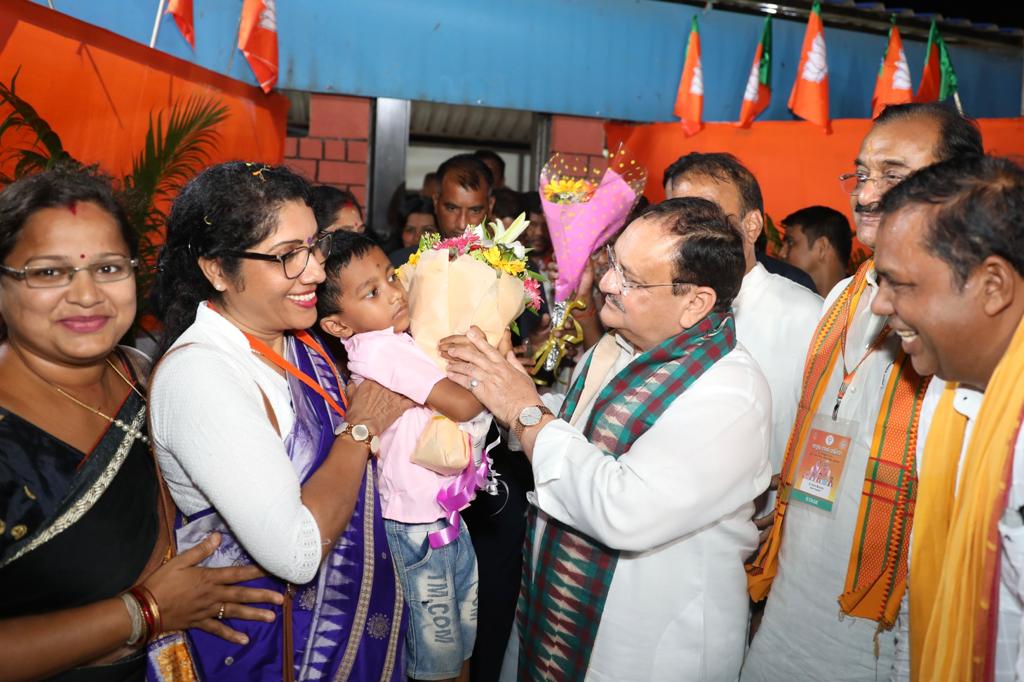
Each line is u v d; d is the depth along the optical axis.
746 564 2.17
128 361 1.77
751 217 2.44
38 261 1.44
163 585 1.49
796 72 5.98
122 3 4.30
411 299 2.07
